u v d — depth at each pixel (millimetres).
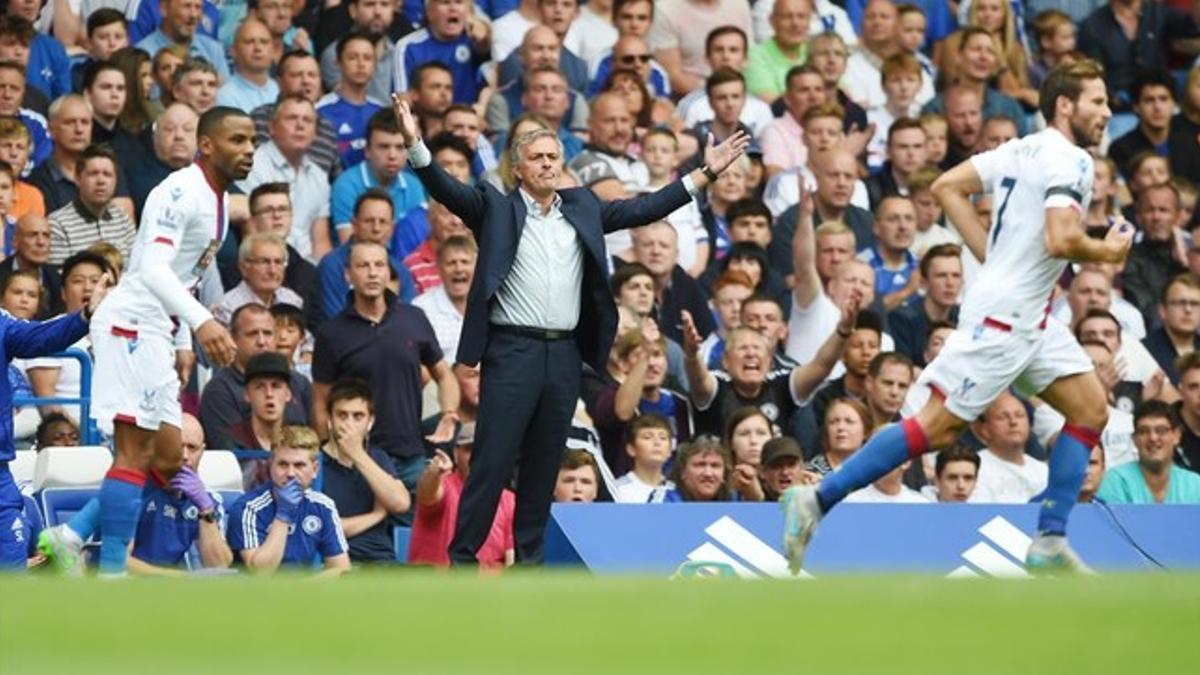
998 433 58531
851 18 77812
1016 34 78375
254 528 49219
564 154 67562
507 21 71250
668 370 60156
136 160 62688
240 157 44562
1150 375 66562
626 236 64188
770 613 26766
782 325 61906
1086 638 25625
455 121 65688
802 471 53750
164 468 46094
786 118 71312
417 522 49531
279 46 69062
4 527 44344
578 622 26141
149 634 25422
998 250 42156
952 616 26703
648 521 44812
